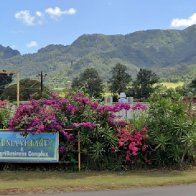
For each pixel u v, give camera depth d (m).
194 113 14.71
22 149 13.60
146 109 14.57
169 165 13.95
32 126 13.48
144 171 13.49
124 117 14.97
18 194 10.39
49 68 199.00
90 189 10.93
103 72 174.12
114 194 10.29
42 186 11.20
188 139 13.55
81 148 13.63
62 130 13.53
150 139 13.76
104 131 13.64
